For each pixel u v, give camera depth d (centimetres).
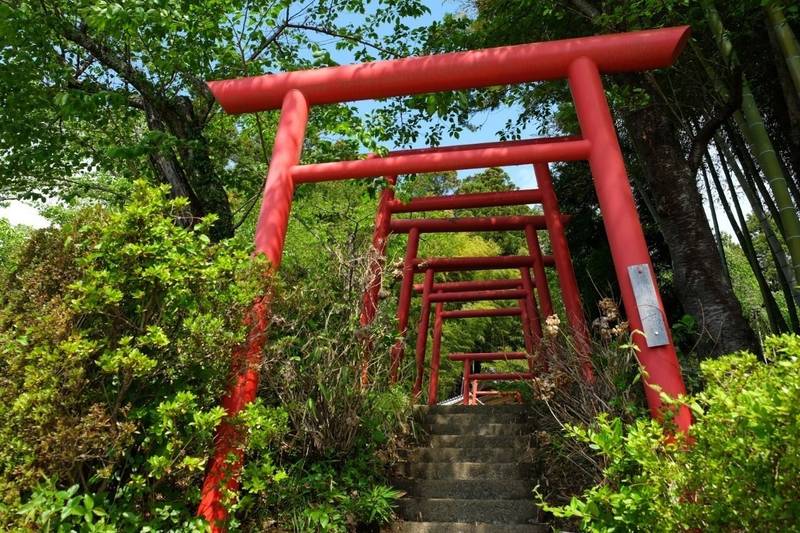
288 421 370
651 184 540
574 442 349
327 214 862
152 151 540
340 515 330
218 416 261
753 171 595
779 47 483
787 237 445
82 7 494
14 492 225
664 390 307
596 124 370
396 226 787
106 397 254
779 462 158
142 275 264
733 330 461
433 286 959
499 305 1686
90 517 228
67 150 643
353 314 407
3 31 490
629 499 193
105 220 296
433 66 394
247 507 302
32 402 236
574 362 383
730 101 491
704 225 508
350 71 406
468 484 392
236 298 289
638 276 330
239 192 806
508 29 637
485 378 1173
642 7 485
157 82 620
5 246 1020
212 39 565
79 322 266
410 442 450
